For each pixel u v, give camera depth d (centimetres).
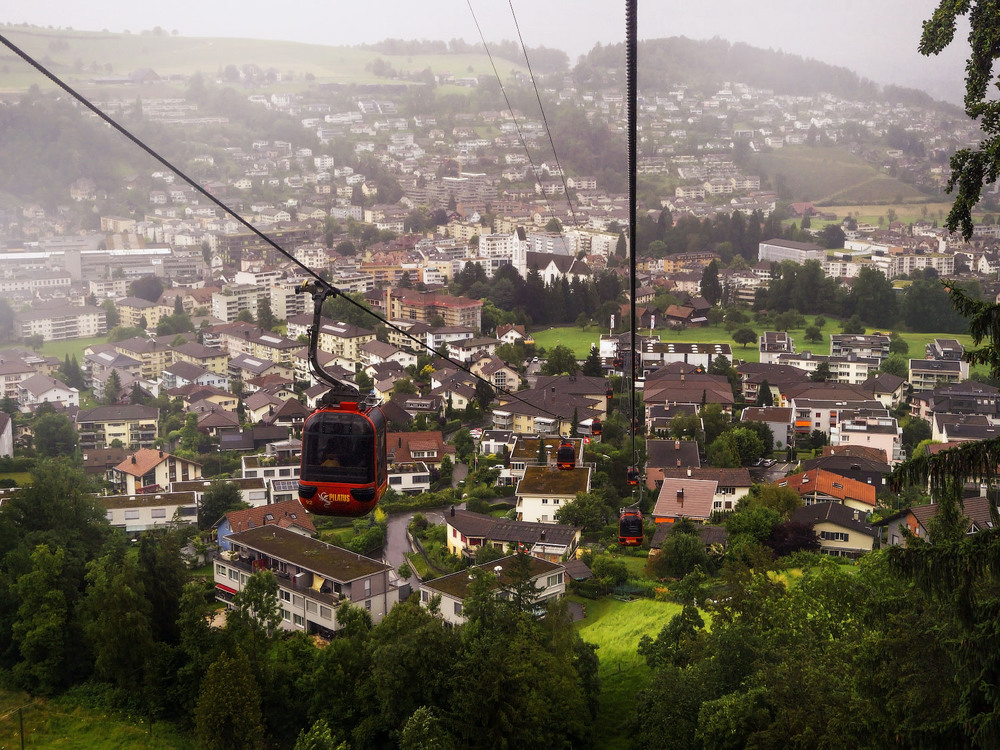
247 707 7175
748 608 7394
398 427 19062
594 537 13025
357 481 3312
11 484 14800
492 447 17225
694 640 7744
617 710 7981
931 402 19562
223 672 7250
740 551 11194
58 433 18238
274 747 7475
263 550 10731
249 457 16762
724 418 18212
